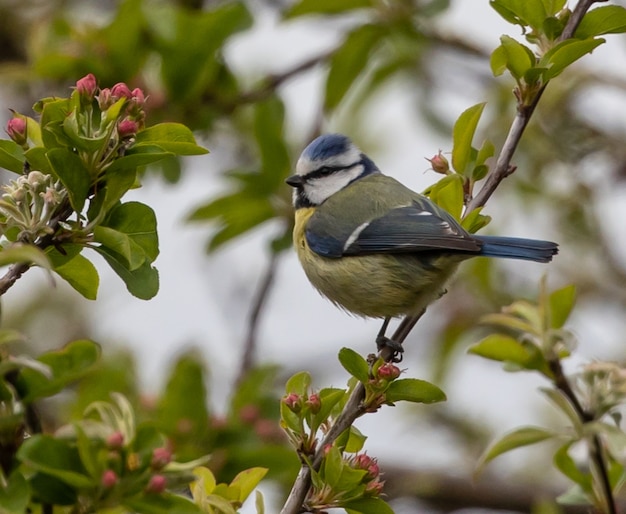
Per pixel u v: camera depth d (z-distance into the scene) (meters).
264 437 10.14
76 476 5.04
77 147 5.83
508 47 7.32
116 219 6.20
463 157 8.02
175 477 5.39
